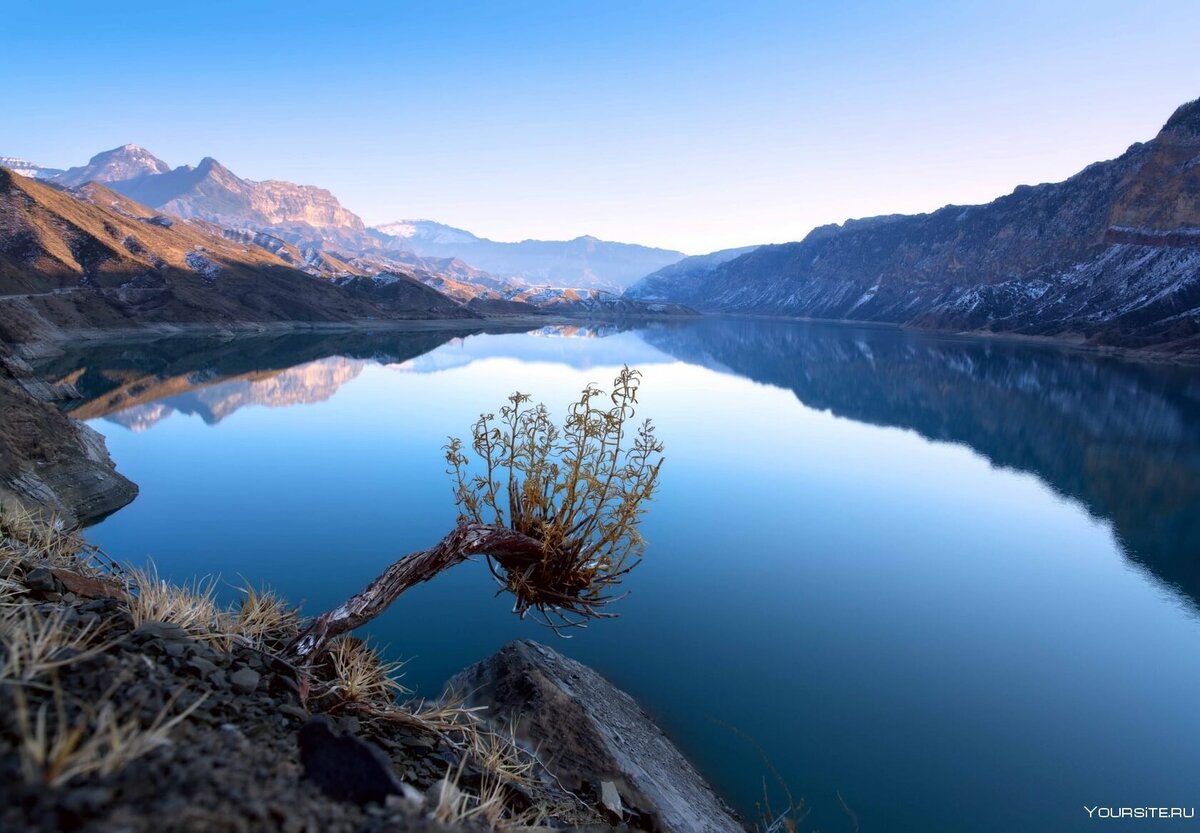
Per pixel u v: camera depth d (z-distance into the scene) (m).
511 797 3.75
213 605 3.78
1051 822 8.38
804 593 15.54
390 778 2.15
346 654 3.88
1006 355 114.81
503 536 4.09
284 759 2.26
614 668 11.40
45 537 4.37
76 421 23.53
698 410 47.47
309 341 93.94
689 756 9.22
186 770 1.79
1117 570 19.09
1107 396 64.31
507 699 6.79
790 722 10.27
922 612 15.01
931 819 8.30
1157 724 10.78
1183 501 28.03
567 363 77.25
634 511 4.11
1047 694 11.70
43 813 1.38
